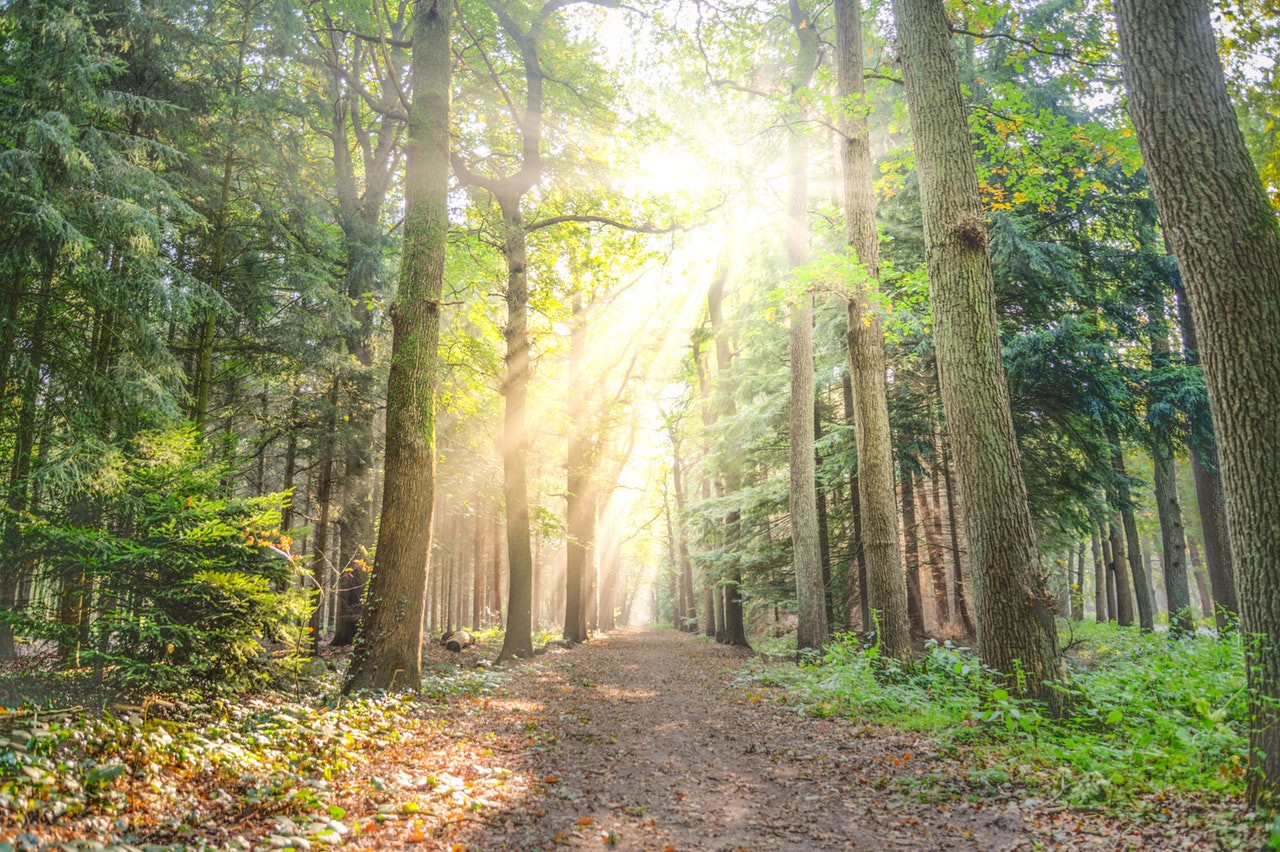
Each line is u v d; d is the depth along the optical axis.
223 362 15.30
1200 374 13.85
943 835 4.55
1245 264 4.49
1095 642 17.05
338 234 18.70
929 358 16.53
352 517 16.66
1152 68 4.89
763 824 4.98
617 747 7.61
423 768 5.99
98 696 6.62
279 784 4.86
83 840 3.34
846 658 11.19
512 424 16.89
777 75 18.28
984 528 7.48
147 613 7.30
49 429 9.24
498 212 18.44
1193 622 16.16
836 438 17.34
